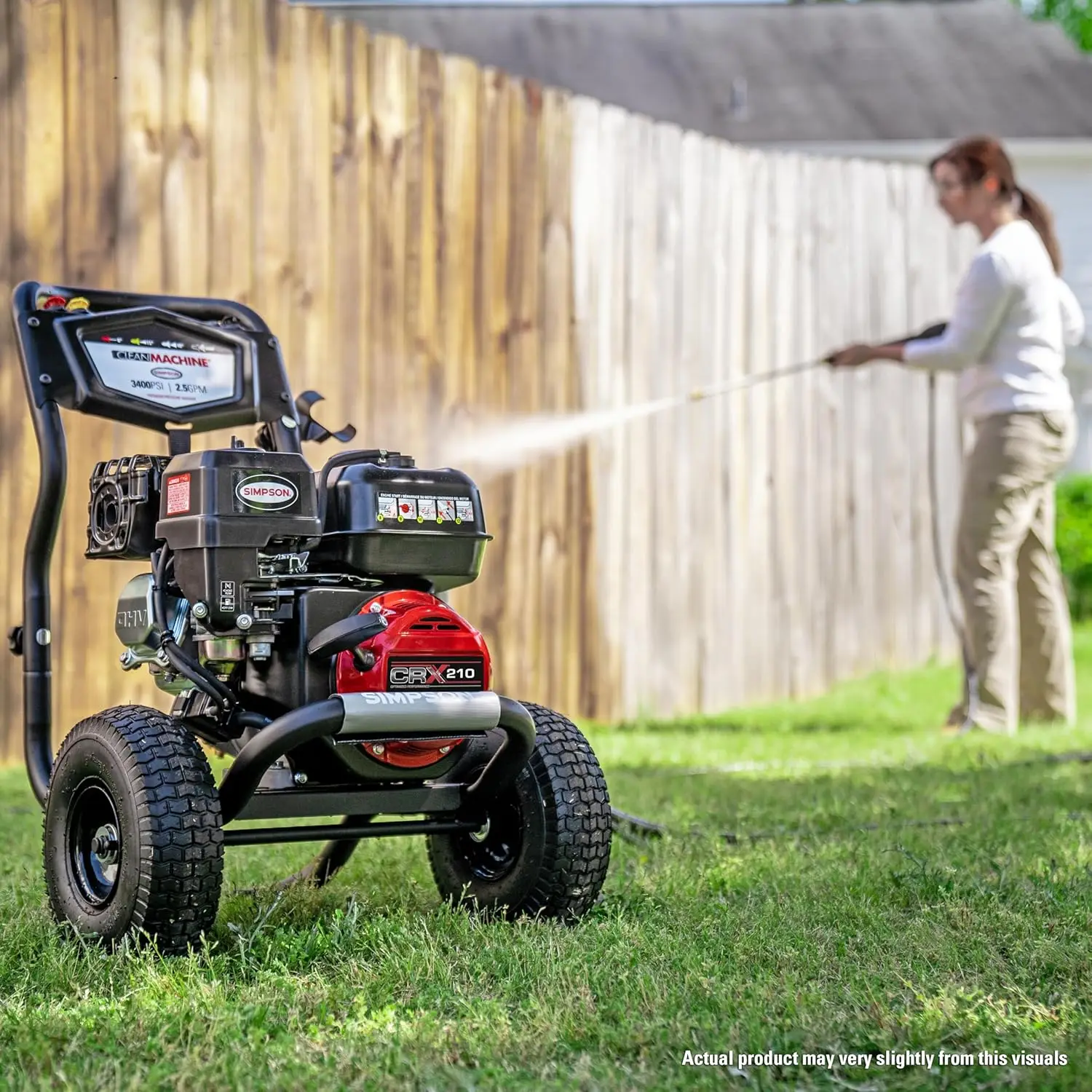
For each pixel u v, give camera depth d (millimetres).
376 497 3523
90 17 6512
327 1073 2617
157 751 3326
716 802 5543
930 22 22281
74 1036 2779
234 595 3377
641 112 20203
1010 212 8047
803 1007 2953
